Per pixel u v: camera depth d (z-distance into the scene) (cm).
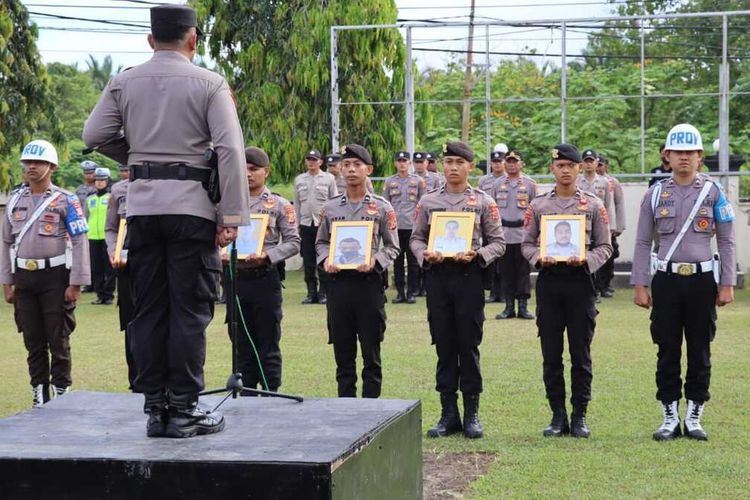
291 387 996
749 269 2058
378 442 502
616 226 1680
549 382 806
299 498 433
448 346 808
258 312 854
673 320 778
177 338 488
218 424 498
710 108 2088
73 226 891
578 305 795
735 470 696
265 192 869
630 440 782
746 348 1196
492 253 798
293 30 2267
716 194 771
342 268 804
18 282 893
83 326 1468
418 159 1719
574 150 805
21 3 2039
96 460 448
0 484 455
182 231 482
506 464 720
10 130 2045
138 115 486
